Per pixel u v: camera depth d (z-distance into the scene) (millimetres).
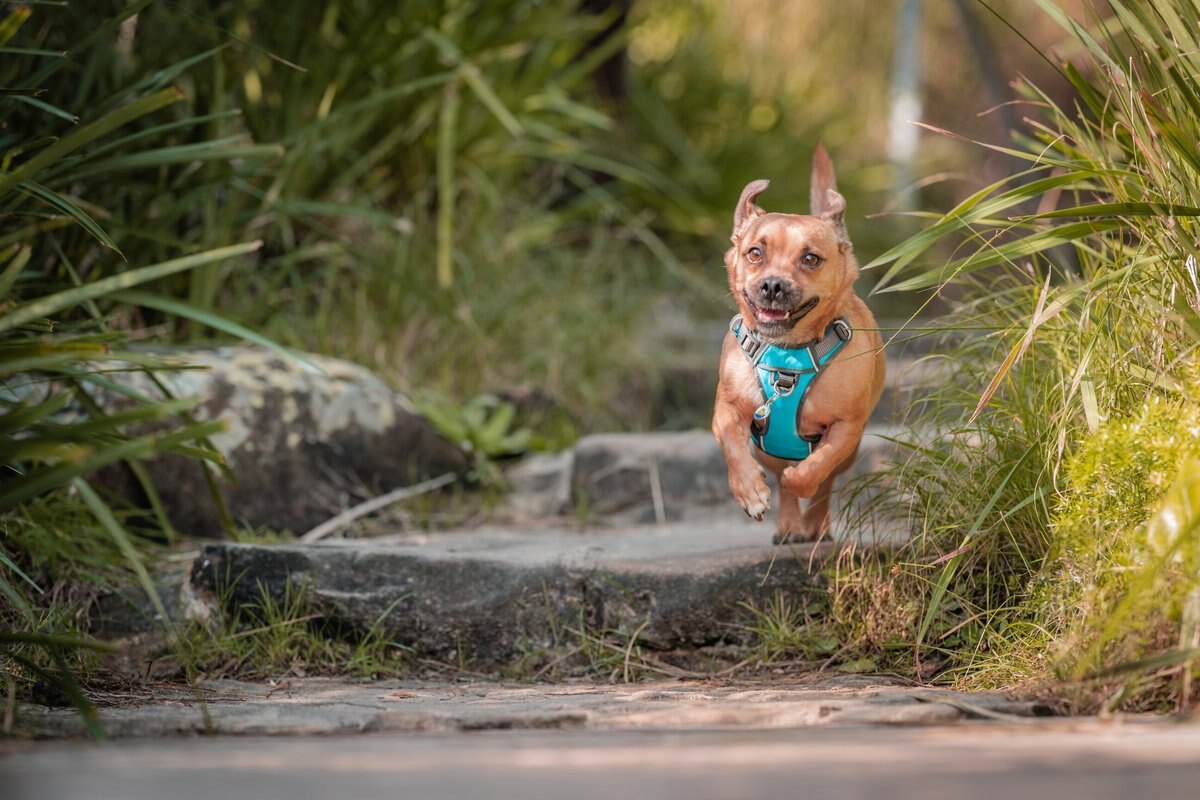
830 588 4816
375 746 3072
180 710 3838
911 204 14141
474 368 8797
